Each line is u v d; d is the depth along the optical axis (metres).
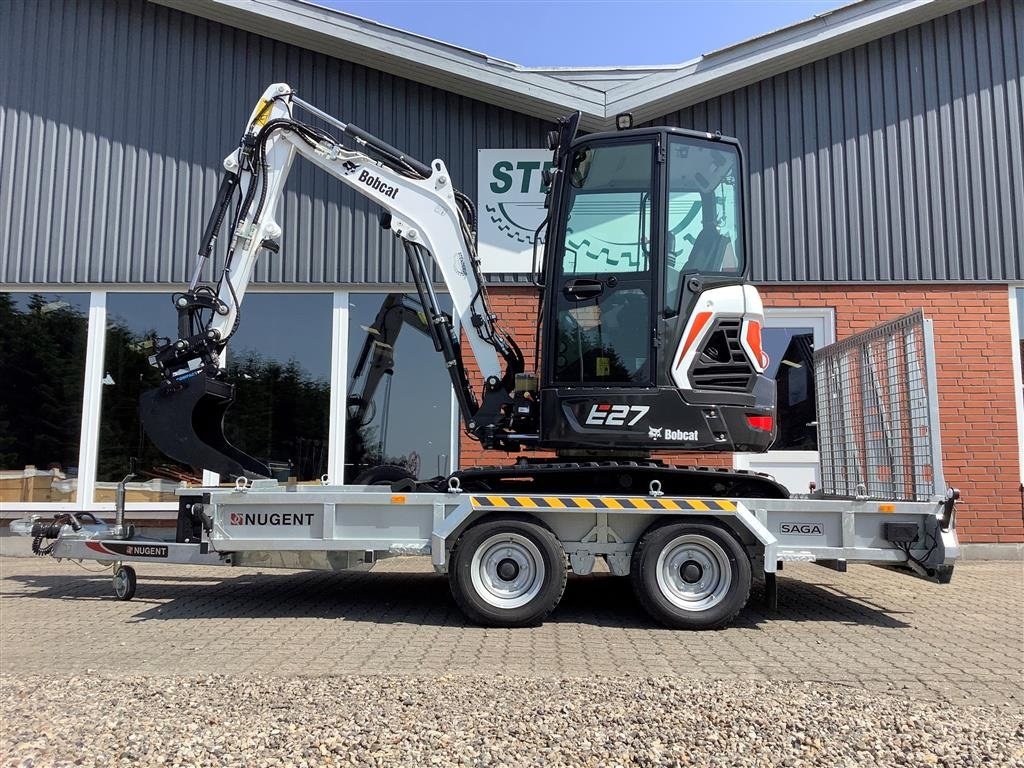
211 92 9.08
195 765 2.62
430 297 6.27
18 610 5.77
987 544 8.21
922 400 5.43
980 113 8.68
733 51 8.43
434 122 8.96
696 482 5.59
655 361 5.30
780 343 8.66
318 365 8.89
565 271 5.54
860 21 8.38
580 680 3.71
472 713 3.15
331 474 8.70
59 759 2.65
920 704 3.43
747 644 4.75
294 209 8.93
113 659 4.32
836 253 8.65
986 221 8.56
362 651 4.49
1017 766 2.71
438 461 8.62
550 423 5.43
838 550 5.28
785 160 8.77
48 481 8.84
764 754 2.77
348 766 2.63
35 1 9.23
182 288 8.95
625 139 5.54
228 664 4.19
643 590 5.19
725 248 5.53
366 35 8.58
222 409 6.34
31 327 9.00
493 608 5.16
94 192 9.02
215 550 5.59
